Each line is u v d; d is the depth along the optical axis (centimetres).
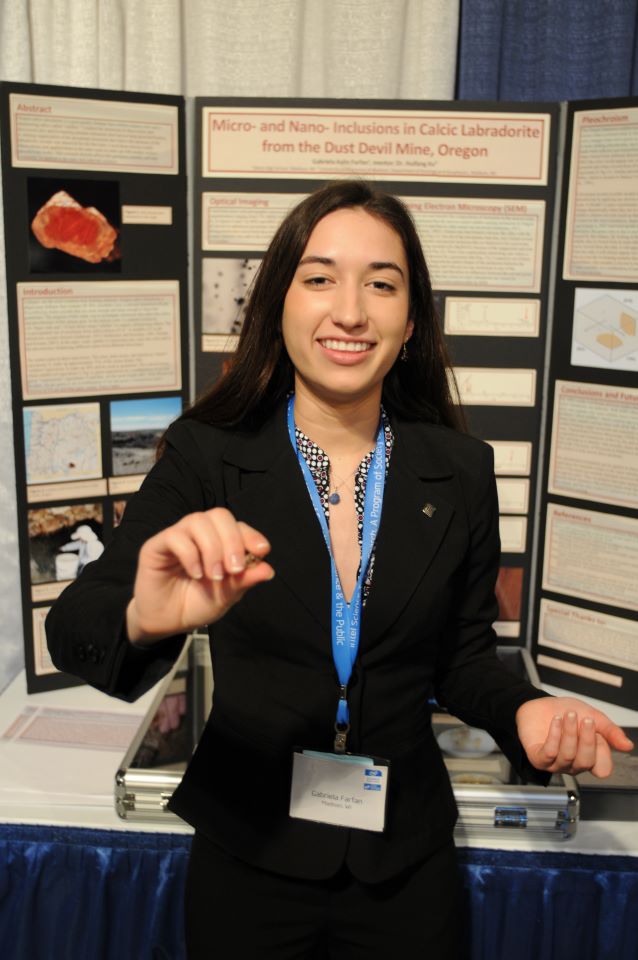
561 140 169
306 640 100
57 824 140
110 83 189
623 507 175
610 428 173
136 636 78
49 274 168
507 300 176
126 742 166
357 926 106
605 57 187
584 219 168
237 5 190
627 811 145
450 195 171
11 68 184
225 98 169
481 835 139
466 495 110
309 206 103
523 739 97
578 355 174
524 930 139
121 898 141
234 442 106
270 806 104
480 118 169
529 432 182
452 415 121
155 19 187
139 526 98
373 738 104
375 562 101
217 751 107
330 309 97
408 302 105
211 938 107
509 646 191
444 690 116
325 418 106
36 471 175
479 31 186
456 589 115
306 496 103
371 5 190
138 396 181
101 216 169
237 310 177
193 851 111
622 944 138
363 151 170
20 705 180
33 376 171
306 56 195
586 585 183
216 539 67
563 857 138
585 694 188
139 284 176
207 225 174
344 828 104
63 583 182
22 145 161
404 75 194
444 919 107
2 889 141
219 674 106
